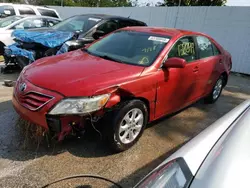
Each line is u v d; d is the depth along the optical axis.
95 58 3.62
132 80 3.04
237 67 9.33
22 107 2.87
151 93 3.32
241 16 8.84
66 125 2.66
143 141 3.56
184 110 5.00
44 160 2.88
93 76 2.91
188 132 4.02
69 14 14.41
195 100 4.66
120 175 2.78
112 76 2.96
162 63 3.51
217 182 1.28
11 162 2.80
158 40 3.83
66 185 2.54
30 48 5.75
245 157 1.44
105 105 2.79
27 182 2.53
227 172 1.33
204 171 1.40
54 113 2.62
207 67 4.65
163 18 10.95
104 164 2.93
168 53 3.64
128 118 3.11
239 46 9.12
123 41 4.04
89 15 7.06
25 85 2.91
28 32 5.93
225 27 9.29
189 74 4.08
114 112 2.95
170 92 3.70
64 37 5.79
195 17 9.95
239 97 6.37
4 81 5.50
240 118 2.01
